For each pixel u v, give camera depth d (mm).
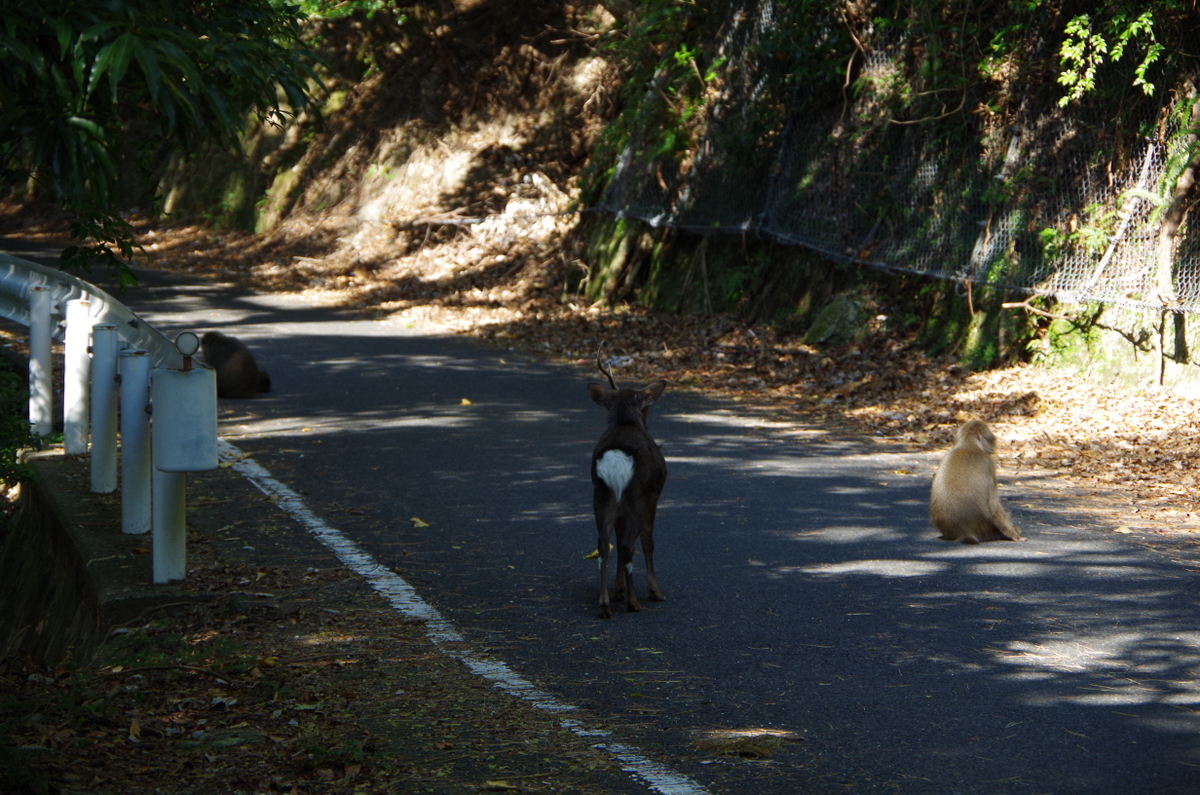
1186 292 13727
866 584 7359
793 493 9867
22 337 16719
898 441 12258
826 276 18188
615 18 26422
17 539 9320
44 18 4566
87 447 10102
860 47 17844
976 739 4992
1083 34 13766
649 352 17609
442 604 6863
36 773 4516
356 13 32156
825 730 5086
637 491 6738
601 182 23781
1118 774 4641
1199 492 9922
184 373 6570
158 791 4453
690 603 6949
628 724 5145
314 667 5812
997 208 15906
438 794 4445
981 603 6973
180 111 5406
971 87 16484
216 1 6078
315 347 17844
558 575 7473
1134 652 6125
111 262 8422
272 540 8086
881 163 17828
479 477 10117
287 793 4461
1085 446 11711
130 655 5941
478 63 30234
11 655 7879
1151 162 14156
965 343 15828
